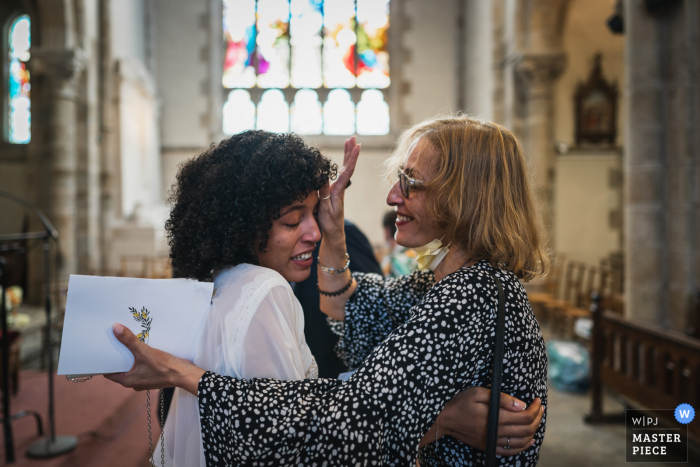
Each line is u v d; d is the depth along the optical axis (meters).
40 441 2.44
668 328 3.32
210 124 10.15
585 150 7.68
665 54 3.32
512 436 0.81
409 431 0.74
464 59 10.03
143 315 0.82
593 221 7.71
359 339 1.24
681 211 3.21
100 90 7.74
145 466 2.49
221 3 10.34
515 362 0.85
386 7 10.41
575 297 7.16
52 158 7.01
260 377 0.81
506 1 7.63
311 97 10.41
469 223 0.92
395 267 2.93
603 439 3.21
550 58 6.95
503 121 7.74
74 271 7.21
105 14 7.79
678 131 3.22
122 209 8.02
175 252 0.92
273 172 0.87
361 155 10.22
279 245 0.92
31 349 5.12
